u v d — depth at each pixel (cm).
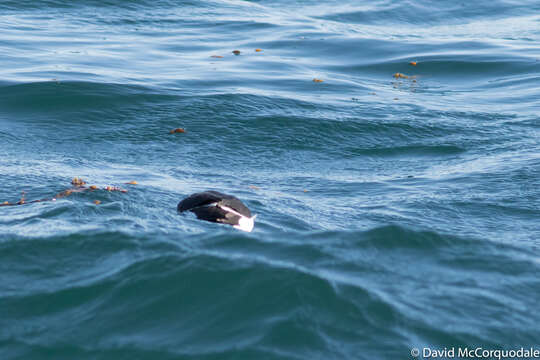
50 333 1449
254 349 1363
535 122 5988
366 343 1425
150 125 5616
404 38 11575
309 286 1627
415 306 1625
